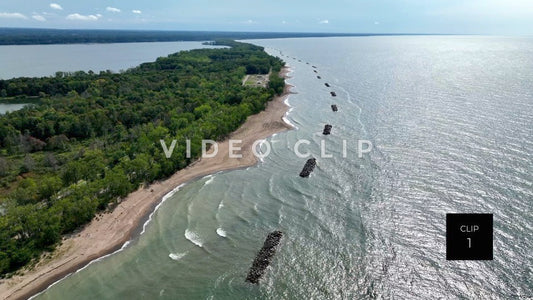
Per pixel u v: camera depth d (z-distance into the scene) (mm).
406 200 73562
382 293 51969
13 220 65500
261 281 55812
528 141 95312
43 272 60250
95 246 66812
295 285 54688
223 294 54031
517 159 85188
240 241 66375
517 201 68750
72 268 61375
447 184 77562
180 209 78562
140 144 103625
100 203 77312
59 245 66625
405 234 63562
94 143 115750
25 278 58906
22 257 61406
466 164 85312
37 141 115625
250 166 99438
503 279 51750
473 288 50969
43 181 81312
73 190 80062
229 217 74438
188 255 63406
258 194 83125
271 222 71438
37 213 67562
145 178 90250
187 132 111750
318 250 61906
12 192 81375
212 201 81250
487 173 80062
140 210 78562
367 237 63969
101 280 58531
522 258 54938
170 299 53812
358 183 82938
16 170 97562
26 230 65688
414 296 50875
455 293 50531
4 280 58375
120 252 65375
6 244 62281
